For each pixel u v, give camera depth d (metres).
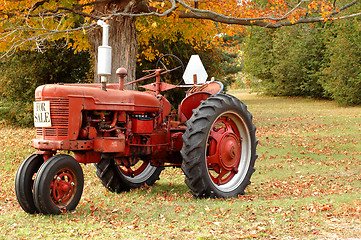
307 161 9.55
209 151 5.88
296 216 4.48
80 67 18.20
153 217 4.60
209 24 12.61
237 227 4.12
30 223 4.29
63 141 4.65
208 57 19.58
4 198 5.82
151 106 5.76
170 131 6.14
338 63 24.89
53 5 11.16
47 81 17.97
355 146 11.49
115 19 10.39
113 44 10.47
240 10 11.02
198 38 13.62
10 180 7.56
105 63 4.98
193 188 5.52
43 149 4.77
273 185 6.96
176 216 4.59
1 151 10.71
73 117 4.72
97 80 10.61
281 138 12.87
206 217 4.52
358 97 24.94
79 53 17.61
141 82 18.38
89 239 3.74
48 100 4.70
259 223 4.17
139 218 4.54
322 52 30.22
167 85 6.34
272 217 4.45
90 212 4.79
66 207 4.63
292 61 31.92
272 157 10.10
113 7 10.21
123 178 6.37
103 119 5.11
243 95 41.03
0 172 8.51
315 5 9.80
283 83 34.12
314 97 32.41
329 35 28.27
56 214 4.53
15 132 15.22
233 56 39.28
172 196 5.86
